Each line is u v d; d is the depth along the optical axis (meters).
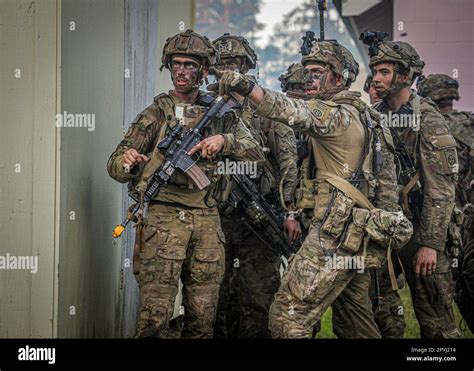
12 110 6.15
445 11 14.52
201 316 6.57
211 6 19.94
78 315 6.72
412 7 14.55
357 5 15.84
